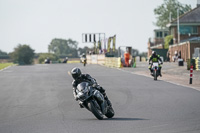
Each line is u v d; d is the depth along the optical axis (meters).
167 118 42.19
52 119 44.69
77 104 57.88
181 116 43.44
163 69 147.12
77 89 42.94
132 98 63.41
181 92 70.56
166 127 36.50
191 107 51.06
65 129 37.22
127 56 172.00
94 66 194.75
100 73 133.50
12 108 56.81
